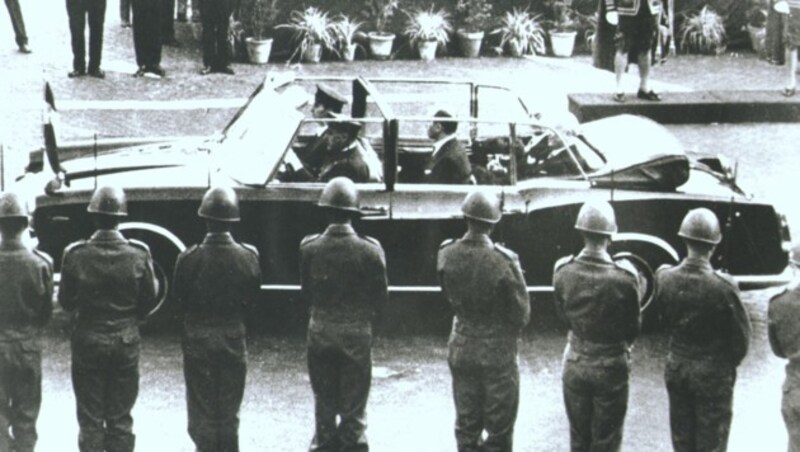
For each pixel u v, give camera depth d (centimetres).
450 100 1692
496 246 744
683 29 2070
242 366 764
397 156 1027
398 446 809
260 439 814
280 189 972
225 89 1722
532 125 980
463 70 1909
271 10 1906
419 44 1981
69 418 841
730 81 1878
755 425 848
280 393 893
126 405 753
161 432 821
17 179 1048
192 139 1092
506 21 2039
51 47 1900
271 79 1080
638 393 899
